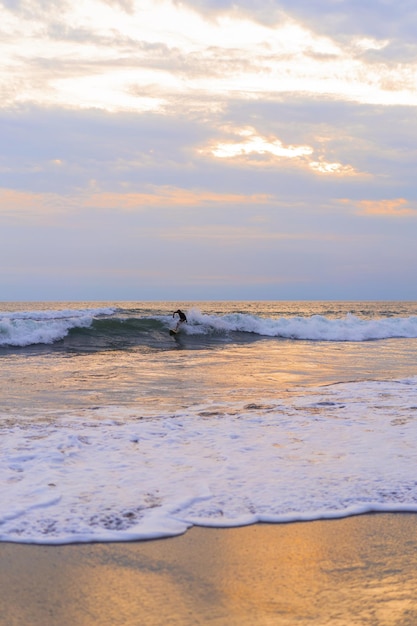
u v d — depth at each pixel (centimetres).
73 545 419
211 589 356
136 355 1859
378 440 739
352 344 2383
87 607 331
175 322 2589
